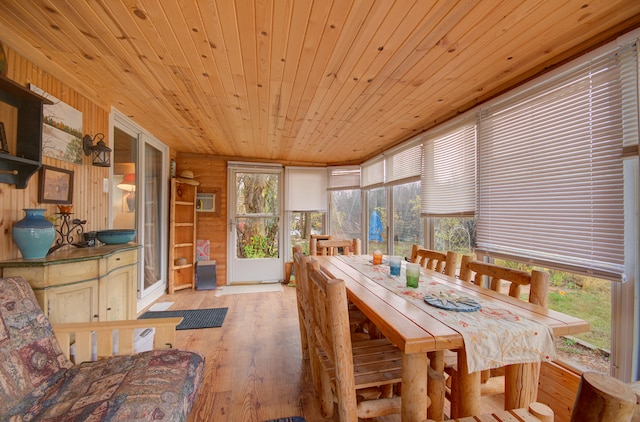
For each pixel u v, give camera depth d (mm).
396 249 3955
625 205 1441
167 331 1597
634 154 1385
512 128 2082
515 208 2045
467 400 1238
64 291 1613
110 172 2664
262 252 5098
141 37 1603
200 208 4777
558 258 1741
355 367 1433
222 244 4887
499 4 1315
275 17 1414
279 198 5207
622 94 1448
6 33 1543
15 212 1674
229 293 4375
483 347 1019
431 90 2270
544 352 1066
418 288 1646
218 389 1971
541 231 1852
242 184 5051
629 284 1435
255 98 2441
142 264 3520
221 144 4152
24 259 1580
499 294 1517
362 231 4902
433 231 3145
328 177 5285
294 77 2047
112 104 2629
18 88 1548
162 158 4164
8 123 1631
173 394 1172
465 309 1252
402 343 979
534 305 1336
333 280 1217
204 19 1438
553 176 1783
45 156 1889
